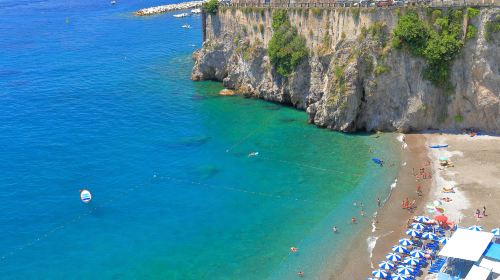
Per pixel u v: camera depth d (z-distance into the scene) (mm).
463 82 77125
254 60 101688
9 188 69000
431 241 53781
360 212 61125
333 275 50906
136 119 93688
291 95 95562
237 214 62469
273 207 63594
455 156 72125
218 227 59969
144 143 83125
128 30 178750
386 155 74500
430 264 50344
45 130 89125
